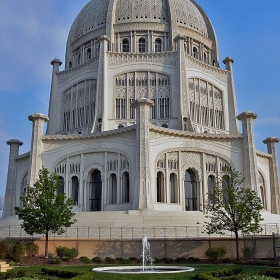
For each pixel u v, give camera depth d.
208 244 37.03
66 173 52.69
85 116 62.38
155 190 48.34
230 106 66.88
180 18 68.19
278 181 60.72
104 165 51.22
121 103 60.25
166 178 50.06
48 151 53.38
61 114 65.81
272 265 29.70
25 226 35.62
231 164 53.34
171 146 51.06
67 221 35.78
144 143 47.50
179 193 50.50
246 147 53.44
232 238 37.47
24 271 23.69
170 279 21.20
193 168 52.31
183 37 61.12
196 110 62.50
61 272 23.95
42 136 53.50
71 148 53.06
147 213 44.22
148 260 34.53
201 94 64.12
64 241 36.91
